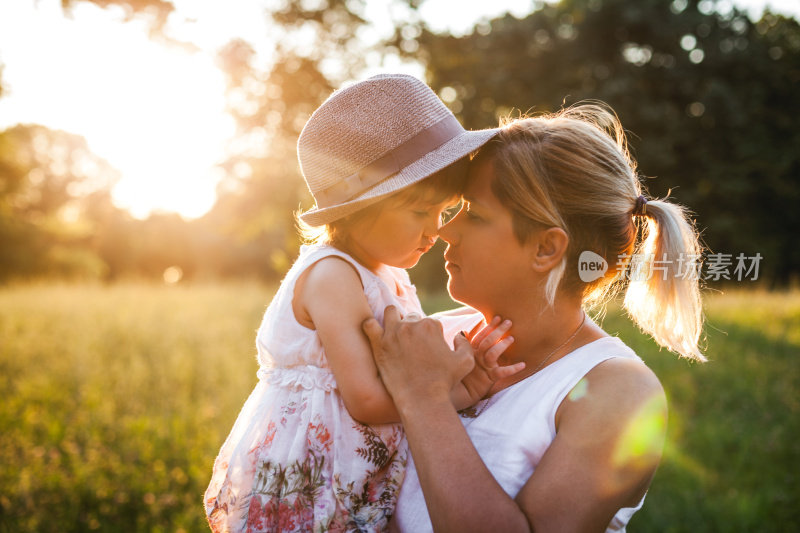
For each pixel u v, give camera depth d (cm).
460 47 1888
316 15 1752
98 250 3869
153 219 3969
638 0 1867
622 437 118
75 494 401
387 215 145
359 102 145
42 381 620
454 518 113
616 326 726
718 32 1972
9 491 398
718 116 1894
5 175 2741
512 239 135
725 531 381
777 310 955
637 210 142
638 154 1764
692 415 564
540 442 128
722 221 1895
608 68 1945
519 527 112
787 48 2036
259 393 159
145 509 392
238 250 3734
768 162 1878
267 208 1902
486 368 139
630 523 389
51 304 1038
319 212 145
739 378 634
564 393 129
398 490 143
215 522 156
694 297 142
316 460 142
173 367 671
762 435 516
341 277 145
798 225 1962
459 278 144
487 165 139
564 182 132
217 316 959
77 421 525
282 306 152
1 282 1803
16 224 2494
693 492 426
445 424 123
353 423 143
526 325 142
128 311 972
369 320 139
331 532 140
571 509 114
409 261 154
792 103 1978
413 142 141
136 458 455
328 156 147
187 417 534
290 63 1803
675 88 1958
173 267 3916
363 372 138
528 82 1898
